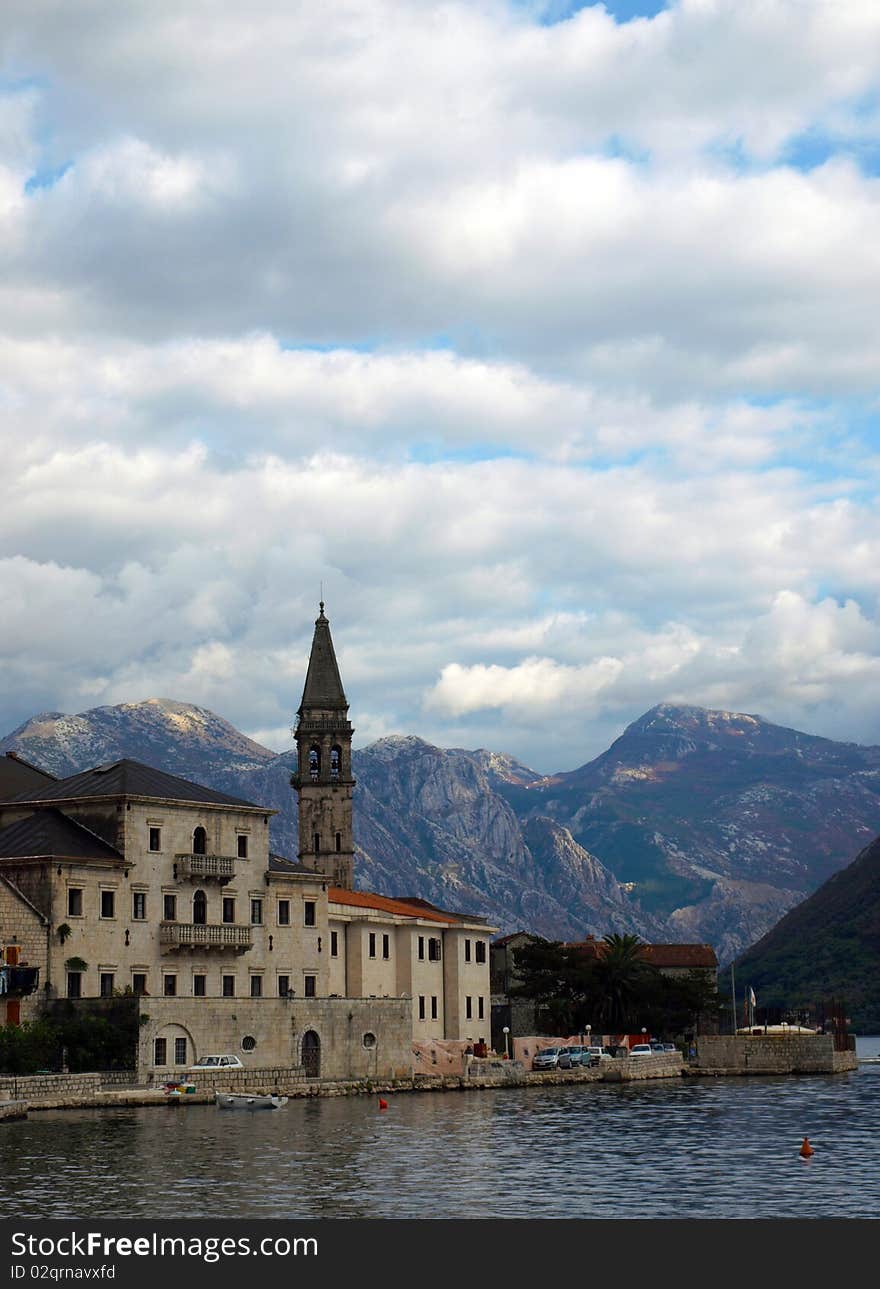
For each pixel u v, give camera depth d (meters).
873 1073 193.12
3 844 137.38
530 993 199.00
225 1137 100.38
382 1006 148.62
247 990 148.88
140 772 148.12
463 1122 112.56
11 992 127.50
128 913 139.25
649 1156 93.38
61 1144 95.88
